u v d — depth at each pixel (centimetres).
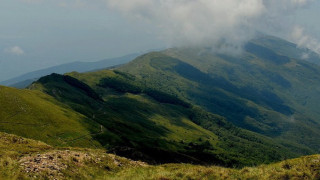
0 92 17800
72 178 3050
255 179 2416
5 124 14400
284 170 2491
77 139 16338
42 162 3150
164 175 2673
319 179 2253
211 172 2648
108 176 3275
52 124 16825
